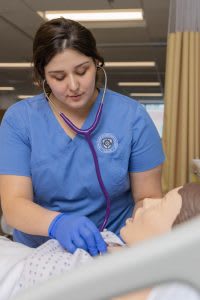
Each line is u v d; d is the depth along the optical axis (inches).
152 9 148.8
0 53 220.7
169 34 103.2
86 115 46.4
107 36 187.8
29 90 345.1
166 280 13.3
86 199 46.3
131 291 13.6
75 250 35.5
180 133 102.5
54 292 13.9
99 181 45.3
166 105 103.5
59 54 38.4
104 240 37.3
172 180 101.7
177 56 102.3
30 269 33.6
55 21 39.4
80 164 45.4
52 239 38.6
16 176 44.2
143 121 47.2
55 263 33.4
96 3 147.2
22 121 45.6
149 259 13.2
